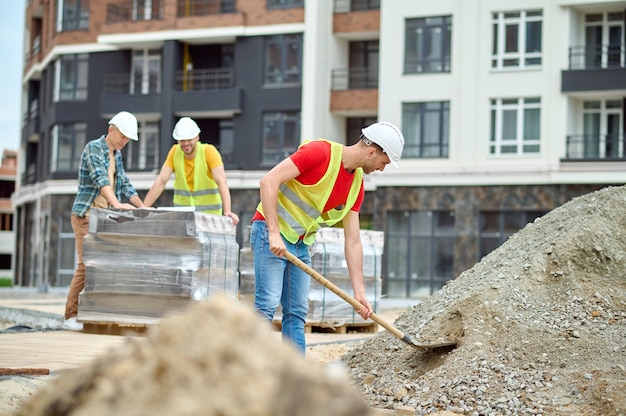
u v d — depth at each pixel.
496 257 7.81
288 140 32.19
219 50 33.97
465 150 28.92
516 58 28.58
